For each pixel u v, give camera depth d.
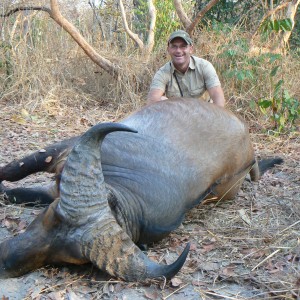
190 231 2.33
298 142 3.87
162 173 2.12
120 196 1.93
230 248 2.18
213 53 4.78
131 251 1.76
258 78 4.56
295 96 4.54
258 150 3.68
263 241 2.24
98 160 1.75
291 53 5.16
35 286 1.81
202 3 6.80
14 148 3.46
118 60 5.17
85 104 4.85
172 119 2.35
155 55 5.20
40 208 2.52
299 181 3.06
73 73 5.20
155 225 2.03
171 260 2.05
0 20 5.06
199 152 2.29
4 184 2.80
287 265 2.05
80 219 1.73
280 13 5.37
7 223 2.31
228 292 1.87
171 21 6.25
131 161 2.11
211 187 2.34
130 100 4.87
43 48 5.21
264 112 4.08
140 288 1.82
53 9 4.77
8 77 4.78
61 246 1.77
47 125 4.13
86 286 1.83
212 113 2.46
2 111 4.36
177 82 3.36
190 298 1.82
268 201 2.73
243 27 5.44
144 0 6.95
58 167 2.37
